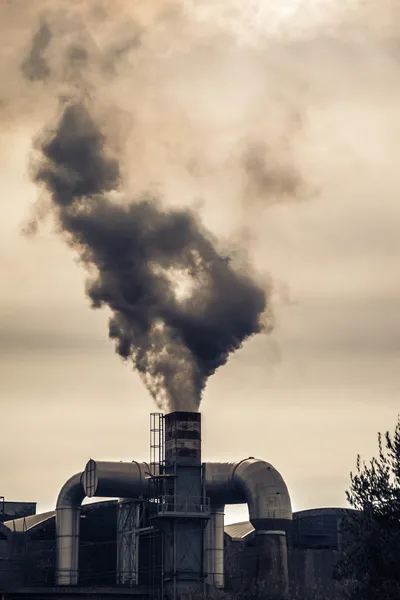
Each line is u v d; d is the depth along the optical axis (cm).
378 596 17975
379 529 18325
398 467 18762
